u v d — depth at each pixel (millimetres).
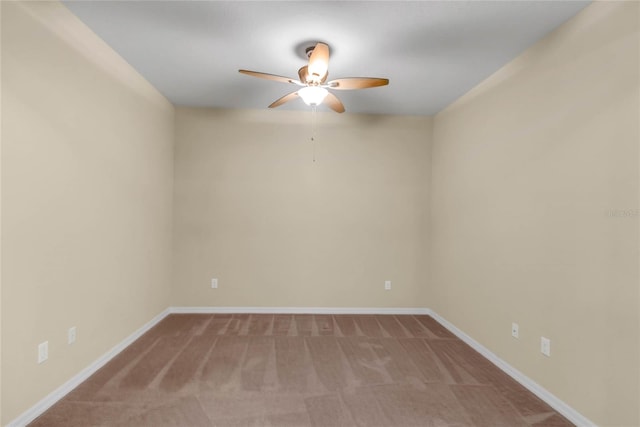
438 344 3250
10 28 1771
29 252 1919
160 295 3809
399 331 3604
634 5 1719
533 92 2449
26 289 1902
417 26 2268
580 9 2033
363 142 4254
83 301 2410
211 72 3098
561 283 2150
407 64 2826
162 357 2836
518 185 2588
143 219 3336
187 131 4105
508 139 2729
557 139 2207
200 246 4137
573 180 2072
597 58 1922
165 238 3906
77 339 2352
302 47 2592
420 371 2650
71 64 2230
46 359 2057
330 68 2918
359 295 4258
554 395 2178
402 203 4285
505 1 1979
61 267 2182
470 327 3254
